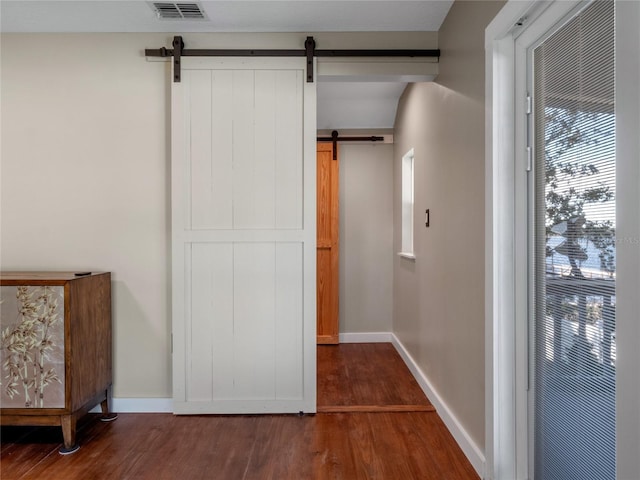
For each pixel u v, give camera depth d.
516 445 1.79
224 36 2.66
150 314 2.70
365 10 2.42
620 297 1.13
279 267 2.66
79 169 2.67
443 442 2.29
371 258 4.40
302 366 2.66
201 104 2.62
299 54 2.62
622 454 1.12
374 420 2.56
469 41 2.10
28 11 2.41
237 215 2.64
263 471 2.01
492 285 1.80
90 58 2.66
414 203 3.38
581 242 1.38
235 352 2.65
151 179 2.68
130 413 2.68
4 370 2.22
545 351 1.61
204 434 2.39
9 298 2.22
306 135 2.64
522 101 1.72
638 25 1.05
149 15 2.46
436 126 2.71
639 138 1.05
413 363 3.39
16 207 2.67
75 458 2.13
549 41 1.56
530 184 1.70
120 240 2.69
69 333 2.21
